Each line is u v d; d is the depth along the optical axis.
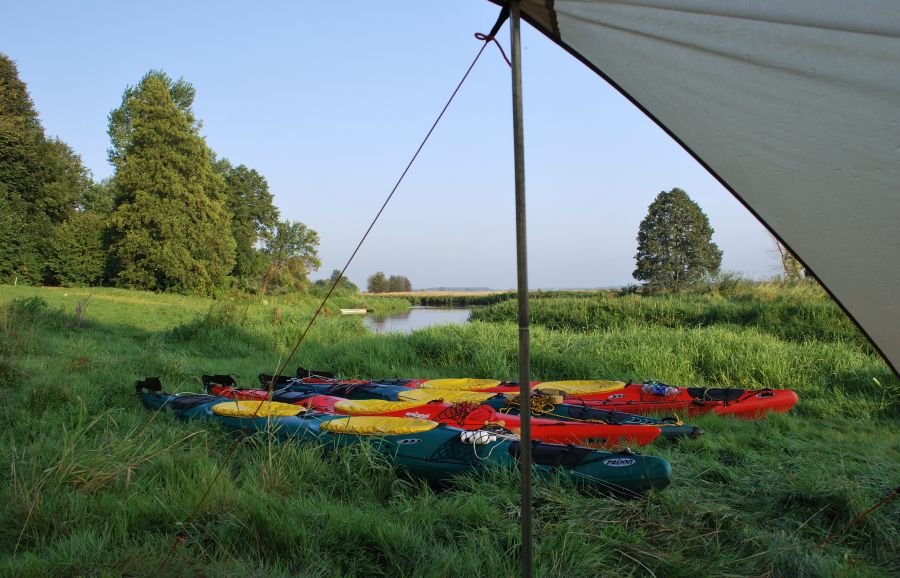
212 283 40.16
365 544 3.60
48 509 3.82
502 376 10.40
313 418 5.89
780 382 9.45
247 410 6.00
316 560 3.38
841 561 3.54
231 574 3.13
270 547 3.54
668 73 2.56
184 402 6.61
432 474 4.80
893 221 2.56
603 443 5.92
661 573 3.40
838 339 12.12
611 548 3.57
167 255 36.62
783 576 3.38
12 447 4.71
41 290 29.42
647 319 17.20
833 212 2.65
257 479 4.50
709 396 8.05
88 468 4.39
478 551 3.47
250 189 53.75
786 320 14.53
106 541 3.50
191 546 3.51
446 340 12.20
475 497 4.11
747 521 4.03
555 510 3.99
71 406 6.40
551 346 11.80
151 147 37.25
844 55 2.27
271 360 11.95
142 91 37.62
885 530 3.88
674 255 32.59
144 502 3.98
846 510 4.08
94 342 12.49
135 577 3.10
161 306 26.41
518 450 4.73
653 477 4.15
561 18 2.49
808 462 5.31
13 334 10.69
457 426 5.70
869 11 2.12
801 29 2.24
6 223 33.22
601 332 15.16
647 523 3.89
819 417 7.95
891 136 2.38
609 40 2.53
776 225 2.83
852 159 2.49
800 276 20.75
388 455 5.02
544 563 3.32
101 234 38.03
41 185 36.78
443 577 3.21
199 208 38.88
